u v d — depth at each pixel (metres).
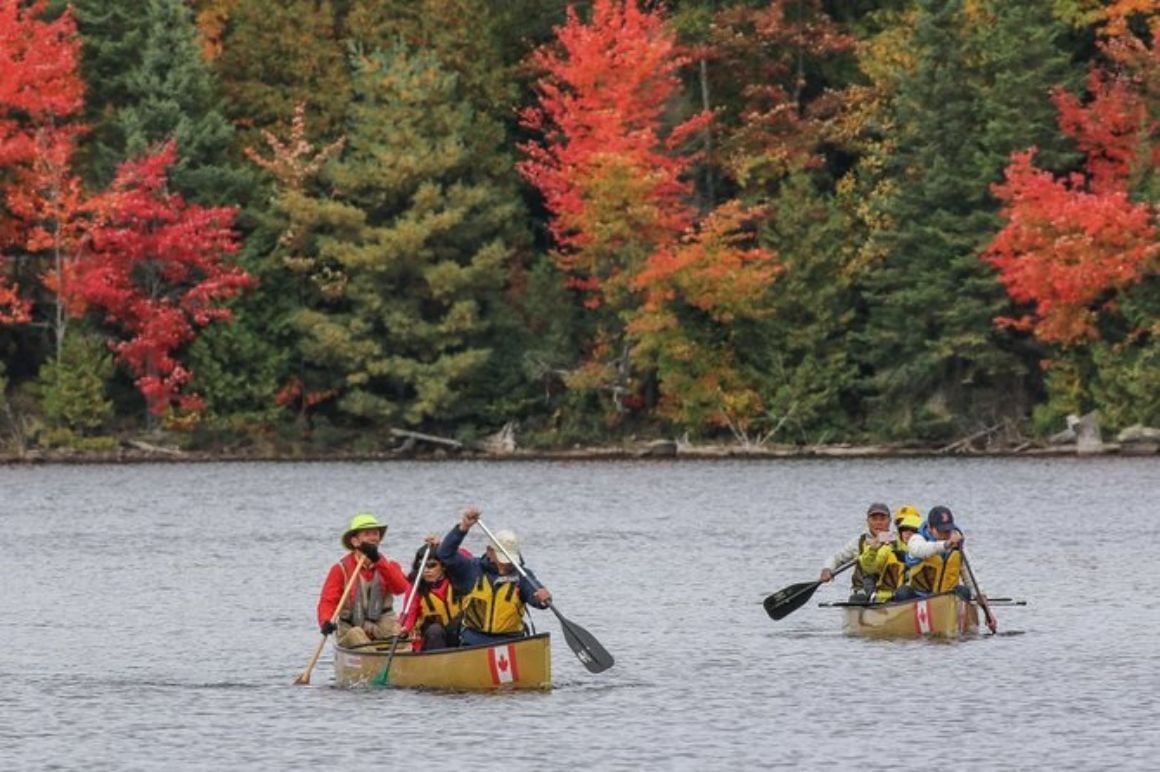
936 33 186.88
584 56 187.00
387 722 58.16
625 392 188.62
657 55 186.75
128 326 184.38
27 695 63.44
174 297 186.25
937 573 74.31
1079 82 186.75
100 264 181.00
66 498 149.38
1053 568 97.25
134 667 68.94
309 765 53.28
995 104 183.50
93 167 189.75
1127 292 178.50
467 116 191.62
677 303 185.75
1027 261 175.38
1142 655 69.06
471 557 63.97
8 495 152.12
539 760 53.53
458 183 188.25
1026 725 57.50
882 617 73.81
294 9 197.88
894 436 186.38
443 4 197.50
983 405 187.75
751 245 196.62
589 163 185.38
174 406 187.50
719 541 114.44
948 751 54.41
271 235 189.88
